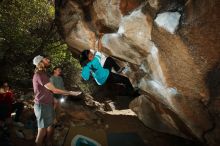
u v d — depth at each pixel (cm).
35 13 884
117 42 490
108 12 470
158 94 500
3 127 488
